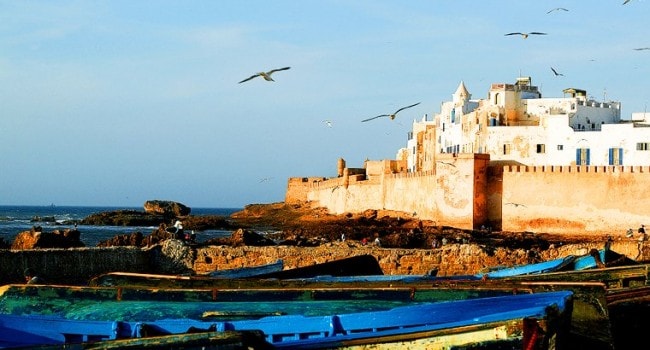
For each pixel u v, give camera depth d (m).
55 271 38.16
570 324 22.36
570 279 31.50
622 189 82.31
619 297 27.81
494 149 92.56
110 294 24.98
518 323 19.50
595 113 96.62
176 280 27.53
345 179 126.81
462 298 25.20
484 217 88.06
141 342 18.06
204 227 127.19
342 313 23.39
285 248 41.88
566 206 84.44
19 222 154.38
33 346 18.11
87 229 124.56
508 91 98.12
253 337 18.48
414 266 41.44
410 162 130.00
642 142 86.44
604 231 82.75
